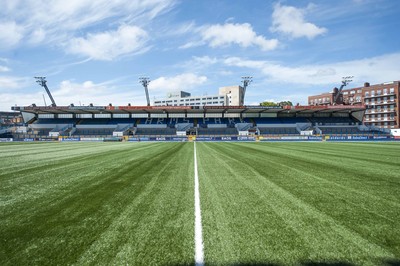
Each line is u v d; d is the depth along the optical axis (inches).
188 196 211.0
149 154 617.3
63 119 2217.0
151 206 183.2
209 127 2121.1
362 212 168.2
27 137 1903.3
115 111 2089.1
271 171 343.3
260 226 143.6
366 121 2792.8
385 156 557.3
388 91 2637.8
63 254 113.0
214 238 127.8
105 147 943.7
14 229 142.0
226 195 214.1
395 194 216.7
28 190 233.8
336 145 1083.3
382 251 114.3
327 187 244.2
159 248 117.6
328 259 107.0
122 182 269.4
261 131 2050.9
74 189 237.1
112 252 114.2
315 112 2203.5
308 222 149.7
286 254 111.2
